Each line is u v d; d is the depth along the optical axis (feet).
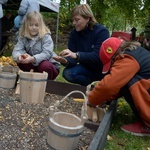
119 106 9.71
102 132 5.31
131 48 7.06
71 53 9.25
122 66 6.75
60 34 40.70
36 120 6.51
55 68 10.17
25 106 7.41
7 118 6.46
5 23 25.20
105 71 7.20
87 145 5.75
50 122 5.25
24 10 18.63
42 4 25.36
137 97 6.79
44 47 9.81
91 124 6.64
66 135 5.12
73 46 10.35
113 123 7.86
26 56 9.39
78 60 9.42
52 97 8.87
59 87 9.32
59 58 9.24
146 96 6.84
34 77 7.66
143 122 7.27
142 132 7.23
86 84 10.50
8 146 5.22
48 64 9.80
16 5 28.89
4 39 21.83
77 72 9.92
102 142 5.53
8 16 25.39
